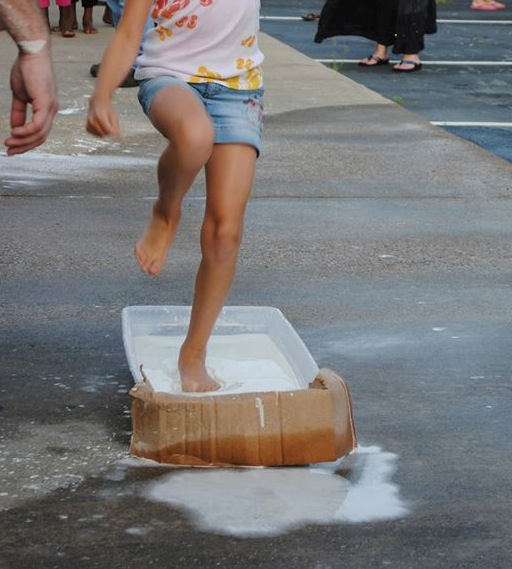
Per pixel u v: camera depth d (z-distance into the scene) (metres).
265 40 24.17
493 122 16.70
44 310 8.20
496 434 6.31
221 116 5.98
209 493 5.46
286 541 5.07
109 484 5.55
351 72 21.11
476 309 8.52
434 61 22.62
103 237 10.17
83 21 23.75
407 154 14.06
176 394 6.02
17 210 10.98
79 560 4.89
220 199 6.06
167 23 5.91
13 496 5.44
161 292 8.72
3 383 6.82
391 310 8.44
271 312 7.41
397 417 6.48
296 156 13.73
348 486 5.59
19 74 4.66
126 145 13.96
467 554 5.01
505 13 30.81
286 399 5.70
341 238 10.41
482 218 11.34
